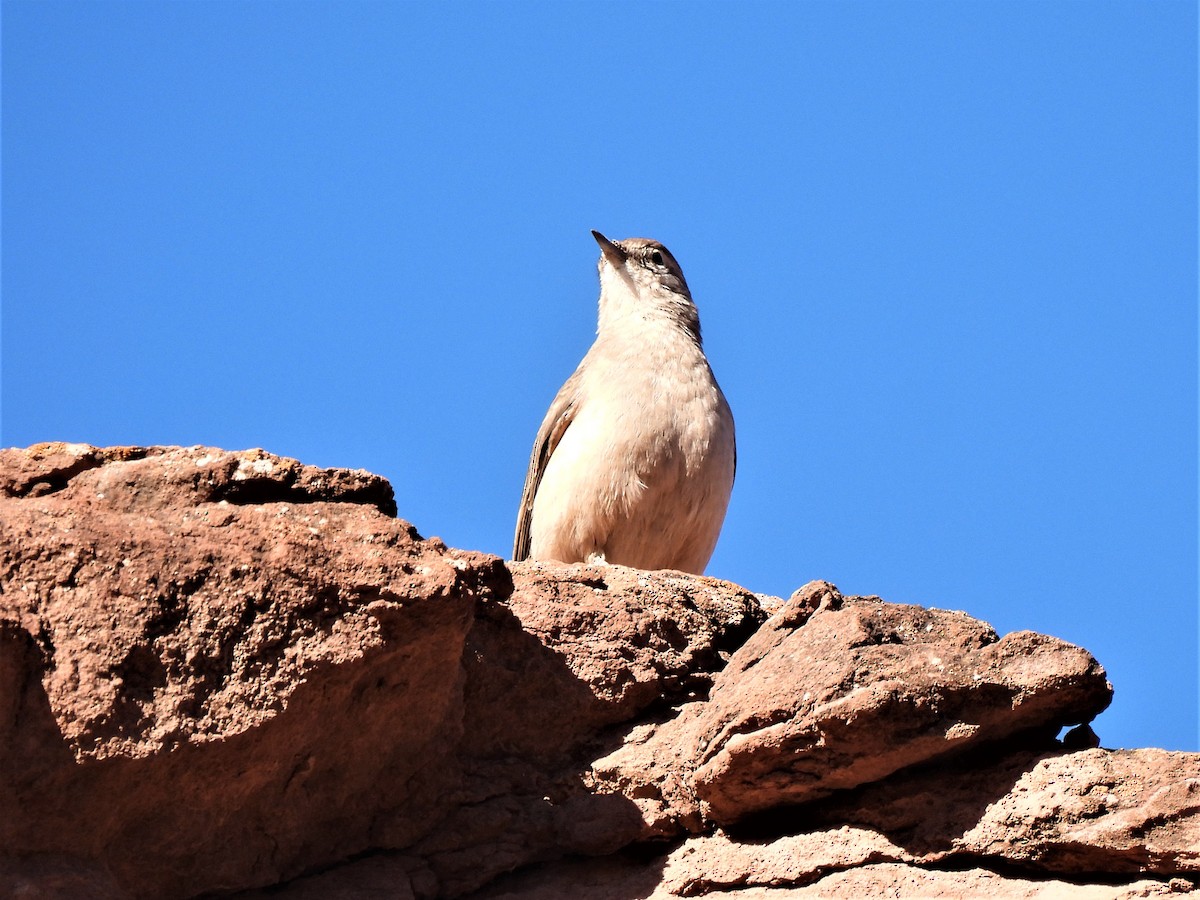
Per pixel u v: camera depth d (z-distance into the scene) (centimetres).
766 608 1410
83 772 944
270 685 983
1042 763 1088
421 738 1107
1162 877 1038
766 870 1113
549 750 1198
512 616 1199
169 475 1076
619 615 1268
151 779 966
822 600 1180
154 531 1003
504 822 1145
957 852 1081
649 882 1138
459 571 1162
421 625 1014
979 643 1107
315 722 1019
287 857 1084
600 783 1176
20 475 1082
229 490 1075
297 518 1041
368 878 1109
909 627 1123
